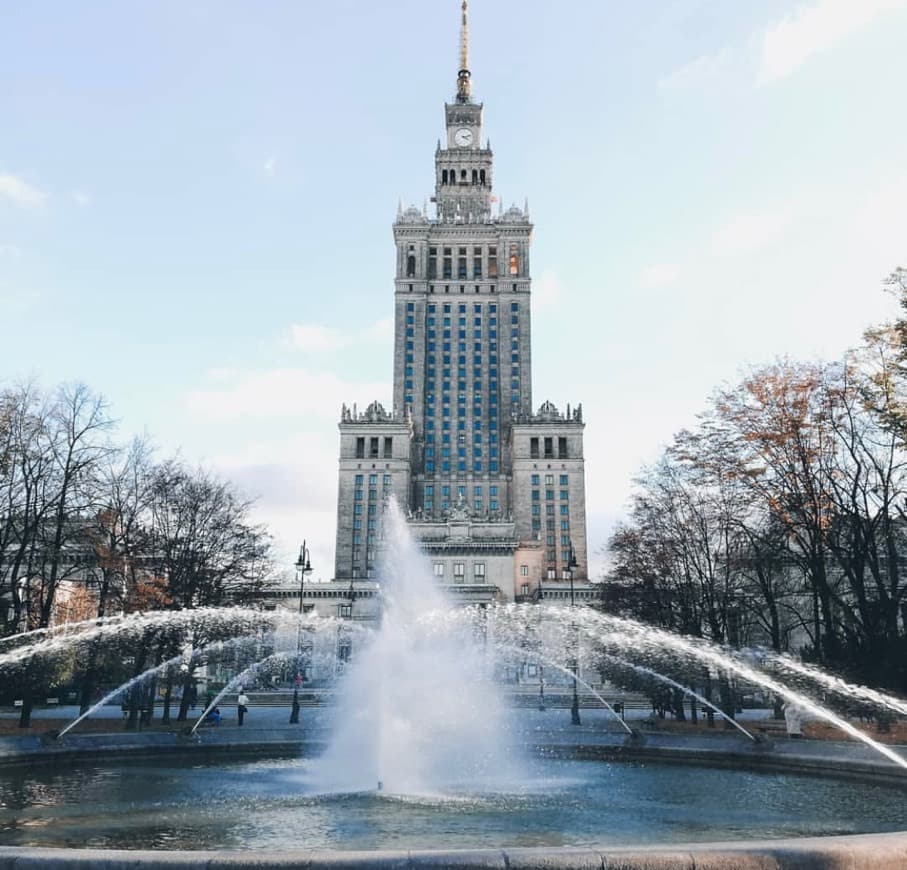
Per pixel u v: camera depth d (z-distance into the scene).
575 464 180.12
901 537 49.41
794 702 39.38
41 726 46.09
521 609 78.31
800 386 46.00
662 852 11.45
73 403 51.44
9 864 11.24
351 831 19.03
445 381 195.00
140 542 52.56
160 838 18.20
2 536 45.06
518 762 32.56
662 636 53.84
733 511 51.84
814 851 11.48
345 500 179.75
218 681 90.81
